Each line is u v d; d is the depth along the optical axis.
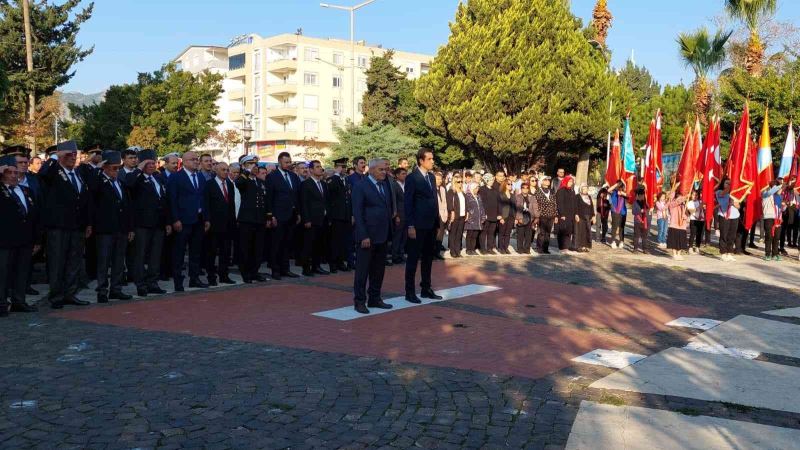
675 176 19.70
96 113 39.81
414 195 9.52
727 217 15.73
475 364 6.39
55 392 5.27
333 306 9.10
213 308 8.82
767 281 12.47
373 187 8.91
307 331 7.59
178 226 9.94
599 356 6.82
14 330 7.36
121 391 5.32
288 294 9.98
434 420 4.88
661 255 16.88
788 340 7.68
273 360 6.34
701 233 17.62
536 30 31.83
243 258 11.05
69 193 8.66
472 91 32.69
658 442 4.56
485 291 10.62
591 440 4.56
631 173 17.64
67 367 5.95
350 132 41.69
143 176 9.73
